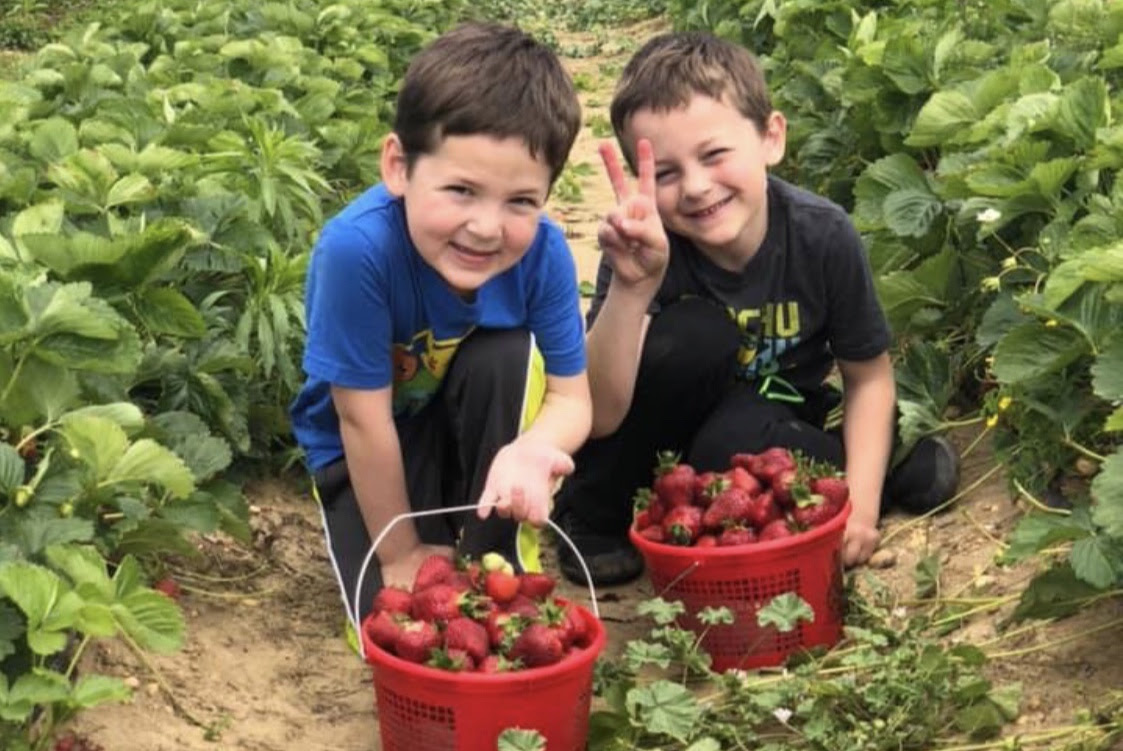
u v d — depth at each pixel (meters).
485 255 1.23
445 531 1.43
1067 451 1.49
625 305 1.38
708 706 1.24
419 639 1.13
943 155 1.91
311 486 1.76
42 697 1.03
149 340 1.62
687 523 1.34
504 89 1.20
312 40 3.21
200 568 1.53
